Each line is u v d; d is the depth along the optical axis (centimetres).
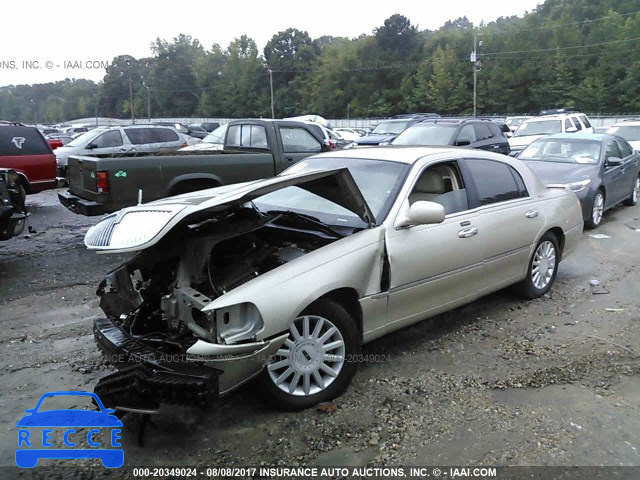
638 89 6406
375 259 402
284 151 953
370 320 407
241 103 9719
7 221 709
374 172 473
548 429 351
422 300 445
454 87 7581
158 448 338
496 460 321
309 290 356
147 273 410
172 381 312
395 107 8331
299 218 415
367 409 375
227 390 334
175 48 9881
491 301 592
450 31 9106
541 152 1085
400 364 443
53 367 447
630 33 6725
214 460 325
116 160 760
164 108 9775
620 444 336
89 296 627
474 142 1379
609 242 878
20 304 598
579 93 6744
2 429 360
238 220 408
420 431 350
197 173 834
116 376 331
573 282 662
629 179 1164
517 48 7488
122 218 367
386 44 8869
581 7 8312
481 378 419
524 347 475
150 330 391
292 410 371
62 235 965
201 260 366
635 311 564
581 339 492
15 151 1141
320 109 8994
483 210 502
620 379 417
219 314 330
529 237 555
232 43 9875
